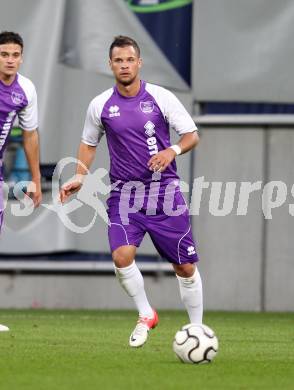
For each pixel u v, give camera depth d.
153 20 57.19
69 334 37.69
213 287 58.72
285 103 57.00
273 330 42.25
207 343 26.53
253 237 58.62
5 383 22.11
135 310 57.94
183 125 30.47
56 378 23.03
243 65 56.84
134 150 30.38
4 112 32.62
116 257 30.48
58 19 56.78
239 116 57.97
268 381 23.20
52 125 56.38
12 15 56.81
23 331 39.06
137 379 23.05
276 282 58.56
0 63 31.86
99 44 56.97
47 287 58.91
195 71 56.94
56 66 56.62
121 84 30.36
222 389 21.67
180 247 30.81
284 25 56.47
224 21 56.69
